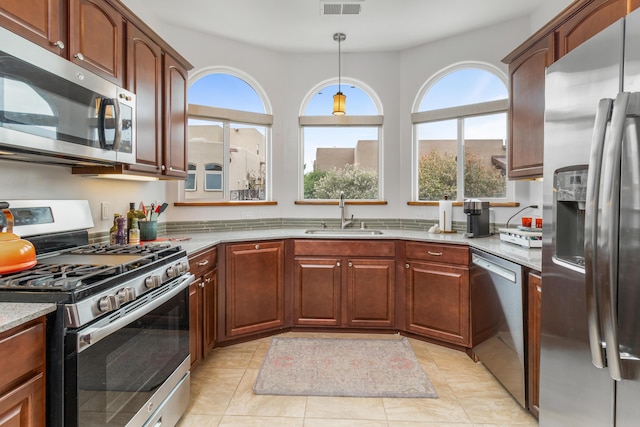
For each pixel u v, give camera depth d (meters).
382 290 2.88
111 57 1.74
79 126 1.46
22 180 1.62
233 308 2.67
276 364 2.39
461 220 3.21
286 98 3.57
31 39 1.26
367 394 2.03
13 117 1.16
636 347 0.98
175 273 1.67
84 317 1.06
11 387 0.92
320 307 2.92
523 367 1.80
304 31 3.12
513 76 2.47
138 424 1.40
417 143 3.49
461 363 2.42
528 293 1.78
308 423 1.78
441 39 3.26
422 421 1.80
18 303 1.04
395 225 3.53
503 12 2.83
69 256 1.61
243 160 3.47
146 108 2.06
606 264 1.00
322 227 3.54
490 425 1.76
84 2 1.55
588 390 1.17
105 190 2.23
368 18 2.90
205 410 1.88
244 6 2.72
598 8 1.73
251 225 3.42
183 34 3.07
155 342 1.53
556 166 1.33
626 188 0.98
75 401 1.06
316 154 3.64
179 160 2.49
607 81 1.08
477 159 3.20
